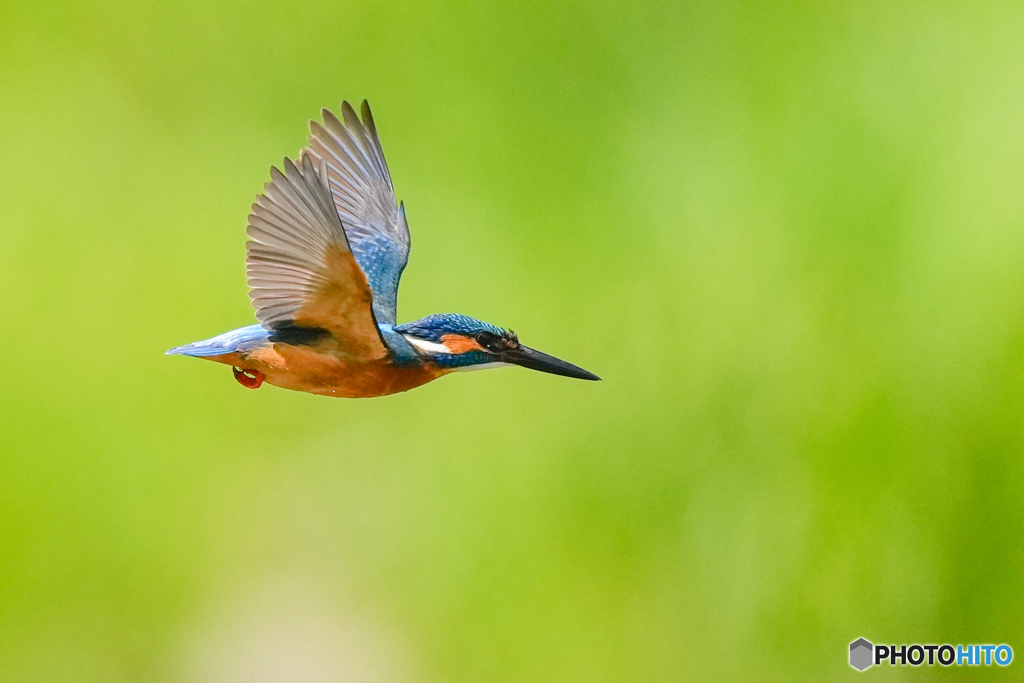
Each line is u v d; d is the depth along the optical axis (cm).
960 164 1198
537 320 1234
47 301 1240
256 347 667
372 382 685
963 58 1255
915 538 1113
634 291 1232
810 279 1187
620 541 1138
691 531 1137
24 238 1255
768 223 1221
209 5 1354
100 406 1202
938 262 1165
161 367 1226
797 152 1245
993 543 1103
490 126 1318
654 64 1320
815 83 1277
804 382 1157
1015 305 1136
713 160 1272
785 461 1140
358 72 1337
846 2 1302
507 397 1204
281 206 593
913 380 1141
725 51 1314
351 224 798
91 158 1302
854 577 1115
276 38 1352
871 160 1222
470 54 1338
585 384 1201
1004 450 1111
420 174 1298
